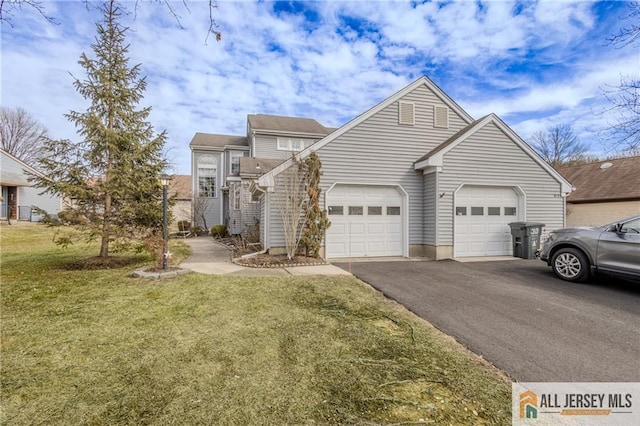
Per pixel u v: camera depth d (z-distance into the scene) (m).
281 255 9.05
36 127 30.02
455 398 2.41
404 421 2.13
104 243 8.44
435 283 6.07
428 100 10.10
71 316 4.12
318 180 8.73
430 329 3.80
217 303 4.70
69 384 2.53
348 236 9.40
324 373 2.73
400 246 9.80
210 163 21.33
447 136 10.21
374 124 9.57
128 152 8.42
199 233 19.62
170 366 2.82
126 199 8.48
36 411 2.20
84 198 7.92
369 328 3.79
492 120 9.73
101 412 2.19
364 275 6.77
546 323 4.00
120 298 4.95
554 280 6.32
